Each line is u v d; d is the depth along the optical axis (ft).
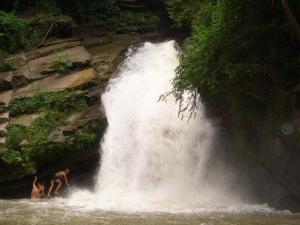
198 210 47.16
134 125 67.31
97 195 60.85
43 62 71.61
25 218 41.81
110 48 82.12
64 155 61.77
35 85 67.72
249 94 48.70
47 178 62.64
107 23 93.91
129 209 47.62
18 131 60.03
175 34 103.50
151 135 65.10
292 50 47.91
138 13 101.04
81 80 68.49
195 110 61.46
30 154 59.21
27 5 87.45
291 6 47.60
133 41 85.51
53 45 77.97
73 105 65.36
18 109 63.46
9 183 59.62
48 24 80.79
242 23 49.98
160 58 80.89
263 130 49.47
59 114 63.72
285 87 47.73
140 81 73.61
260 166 51.85
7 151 58.13
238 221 40.34
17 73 68.95
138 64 78.54
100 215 43.47
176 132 63.72
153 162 63.41
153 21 97.50
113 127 67.05
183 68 51.26
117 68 75.51
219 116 59.57
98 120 63.93
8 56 74.79
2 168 58.39
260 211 47.29
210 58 48.44
